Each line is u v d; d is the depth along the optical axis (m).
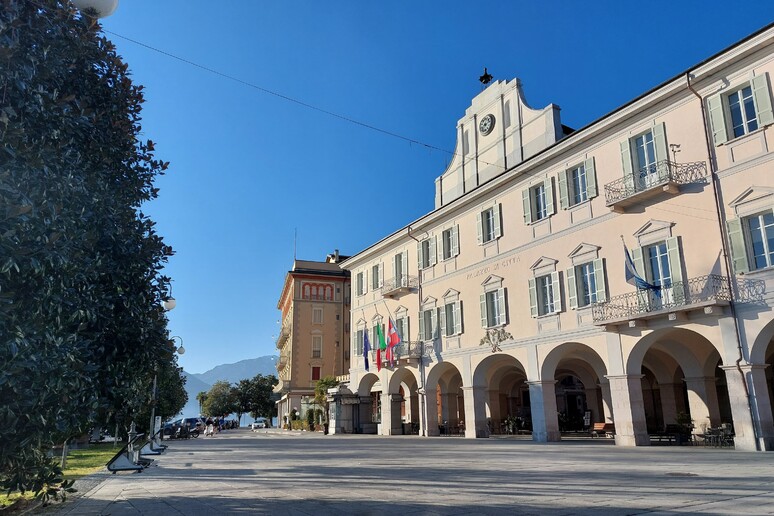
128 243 7.76
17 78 5.45
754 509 6.37
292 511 7.05
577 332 22.55
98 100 7.71
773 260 16.73
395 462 14.42
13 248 4.76
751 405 16.50
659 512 6.33
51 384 5.48
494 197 28.05
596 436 25.83
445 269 31.41
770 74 17.14
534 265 25.08
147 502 8.30
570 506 6.93
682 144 19.42
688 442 20.73
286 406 63.38
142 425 31.84
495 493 8.28
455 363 29.75
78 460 18.83
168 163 8.69
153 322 8.27
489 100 31.75
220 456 18.92
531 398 24.39
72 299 6.14
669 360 25.83
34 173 5.47
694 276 18.53
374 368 37.81
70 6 6.69
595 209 22.42
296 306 61.59
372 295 39.25
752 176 17.34
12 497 8.78
